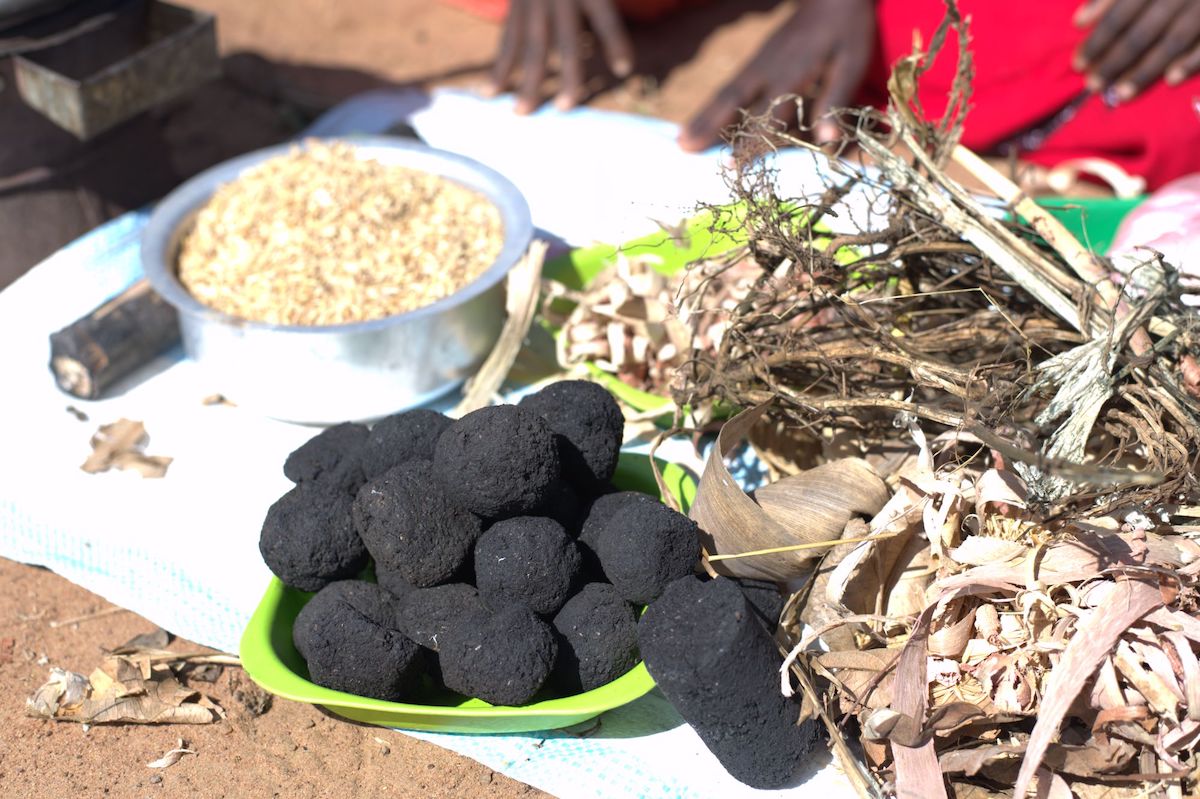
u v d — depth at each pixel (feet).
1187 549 4.67
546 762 4.95
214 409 6.87
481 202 7.23
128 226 8.13
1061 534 4.70
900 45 9.74
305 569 5.04
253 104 11.41
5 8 7.00
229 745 5.18
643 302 6.45
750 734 4.59
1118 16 8.75
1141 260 5.48
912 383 5.53
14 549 6.19
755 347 5.60
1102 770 4.40
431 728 4.99
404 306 6.51
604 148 9.20
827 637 4.92
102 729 5.28
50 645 5.75
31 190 7.79
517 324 6.61
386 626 4.91
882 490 5.07
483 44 12.64
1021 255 5.44
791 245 5.36
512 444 4.84
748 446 6.49
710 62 12.32
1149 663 4.45
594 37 12.69
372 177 7.25
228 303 6.52
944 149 5.95
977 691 4.60
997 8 9.27
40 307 7.45
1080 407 4.69
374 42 12.67
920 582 4.94
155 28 7.95
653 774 4.86
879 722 4.44
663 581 4.83
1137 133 9.19
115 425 6.65
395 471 5.04
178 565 5.90
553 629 4.85
